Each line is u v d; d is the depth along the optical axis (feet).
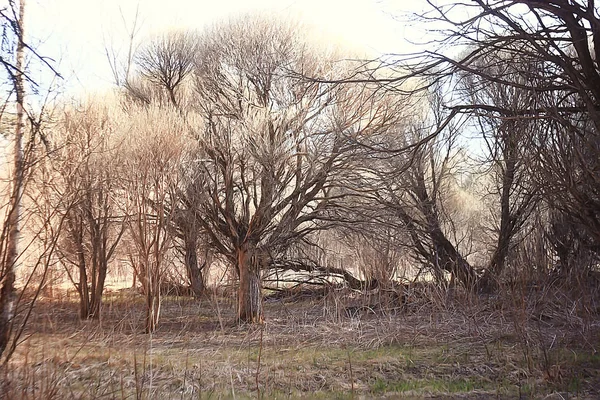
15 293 29.58
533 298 45.29
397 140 62.34
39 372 28.53
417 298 55.98
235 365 39.34
